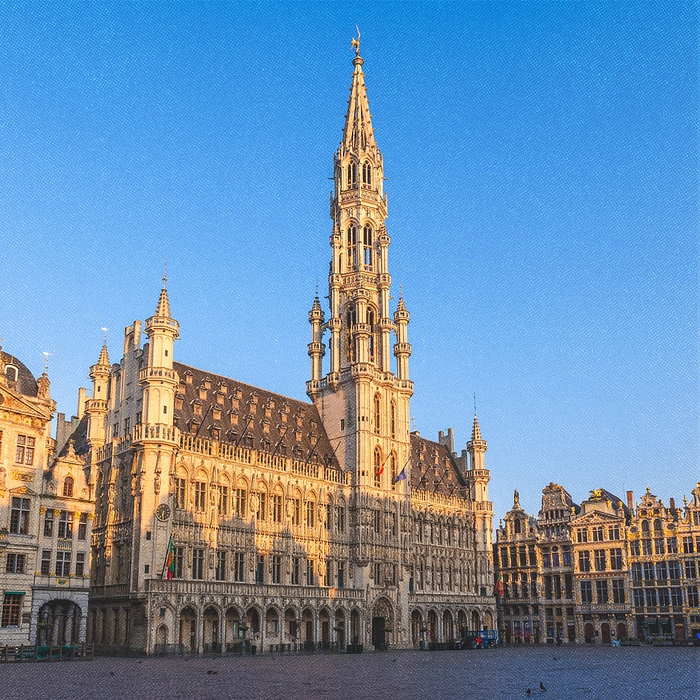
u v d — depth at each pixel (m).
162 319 89.75
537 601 135.50
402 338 124.56
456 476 137.25
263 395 110.62
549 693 40.50
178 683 45.00
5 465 68.94
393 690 42.00
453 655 87.69
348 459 112.12
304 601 96.69
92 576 88.75
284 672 55.78
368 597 106.38
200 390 100.25
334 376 117.12
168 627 81.38
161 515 84.00
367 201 128.12
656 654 85.94
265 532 96.38
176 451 87.69
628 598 125.50
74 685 42.53
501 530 143.38
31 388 75.50
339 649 99.88
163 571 82.19
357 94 134.62
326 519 105.44
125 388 95.50
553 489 139.25
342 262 125.75
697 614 118.12
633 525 127.50
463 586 126.50
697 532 120.38
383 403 117.56
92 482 75.44
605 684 46.12
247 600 89.56
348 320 121.81
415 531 120.56
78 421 109.00
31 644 67.69
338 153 131.75
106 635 84.12
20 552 68.69
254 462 96.75
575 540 133.25
